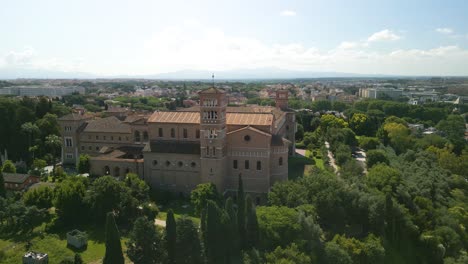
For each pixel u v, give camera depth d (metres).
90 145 158.62
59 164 162.62
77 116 163.50
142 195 112.31
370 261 92.19
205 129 118.62
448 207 131.00
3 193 114.31
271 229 88.62
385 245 102.44
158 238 79.31
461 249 111.12
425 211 115.62
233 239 83.88
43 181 134.88
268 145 121.00
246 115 131.50
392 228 105.31
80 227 102.00
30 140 166.88
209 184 111.69
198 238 80.56
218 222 80.81
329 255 86.56
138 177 125.19
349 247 91.00
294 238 88.62
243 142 122.88
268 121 126.88
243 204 88.31
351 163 144.62
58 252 89.44
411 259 104.00
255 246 86.88
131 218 104.50
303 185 109.06
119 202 103.50
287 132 179.50
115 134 153.88
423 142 199.25
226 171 125.56
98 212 102.50
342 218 101.88
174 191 127.75
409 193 122.94
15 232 98.25
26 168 157.38
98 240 95.44
